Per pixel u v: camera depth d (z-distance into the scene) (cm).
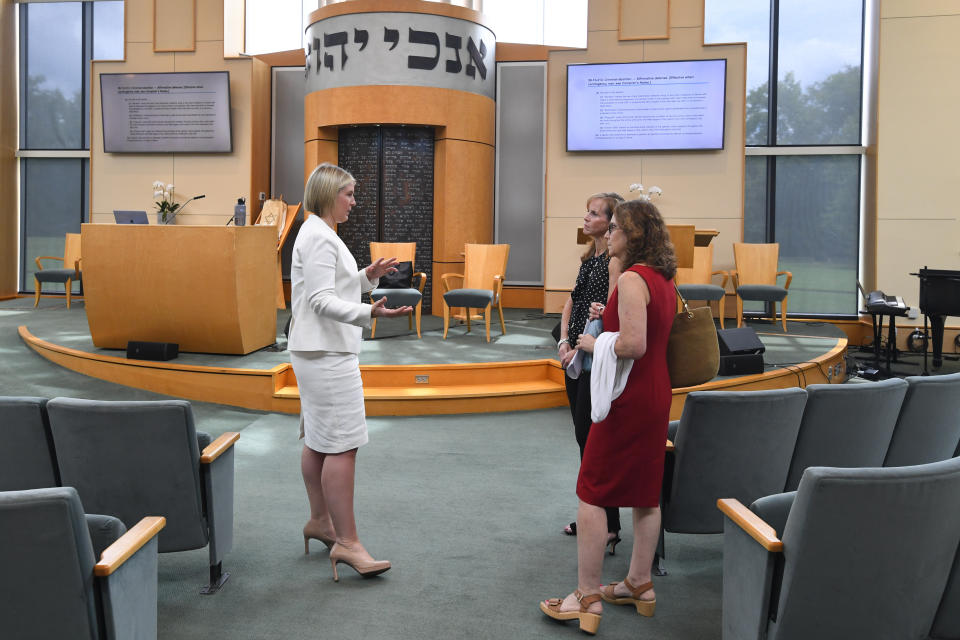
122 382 596
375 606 258
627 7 908
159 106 1020
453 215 939
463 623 247
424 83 909
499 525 337
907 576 166
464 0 973
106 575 165
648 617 251
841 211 953
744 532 189
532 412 562
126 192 1048
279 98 1065
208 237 598
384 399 546
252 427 507
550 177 935
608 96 907
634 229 237
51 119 1139
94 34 1127
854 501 157
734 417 248
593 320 262
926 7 820
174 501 248
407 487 389
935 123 825
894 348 754
